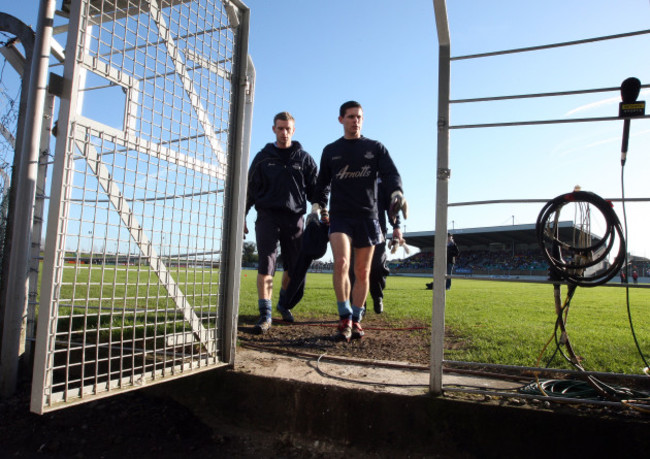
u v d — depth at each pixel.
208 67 2.73
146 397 2.78
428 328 4.47
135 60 2.25
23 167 2.68
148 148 2.31
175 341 2.48
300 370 2.62
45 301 1.80
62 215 1.85
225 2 2.86
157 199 2.43
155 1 2.39
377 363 2.79
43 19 2.66
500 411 1.99
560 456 1.88
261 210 4.24
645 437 1.78
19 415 2.52
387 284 20.50
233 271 2.76
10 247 2.92
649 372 2.42
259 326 3.93
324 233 4.19
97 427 2.44
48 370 1.82
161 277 2.37
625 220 2.08
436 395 2.16
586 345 3.54
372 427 2.20
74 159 2.03
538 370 2.04
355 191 3.69
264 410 2.45
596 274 2.11
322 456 2.21
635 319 5.77
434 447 2.08
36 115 2.68
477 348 3.40
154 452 2.22
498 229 46.56
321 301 7.85
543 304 8.18
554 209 2.16
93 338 3.28
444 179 2.25
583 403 1.94
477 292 13.54
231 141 2.91
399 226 3.85
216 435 2.41
